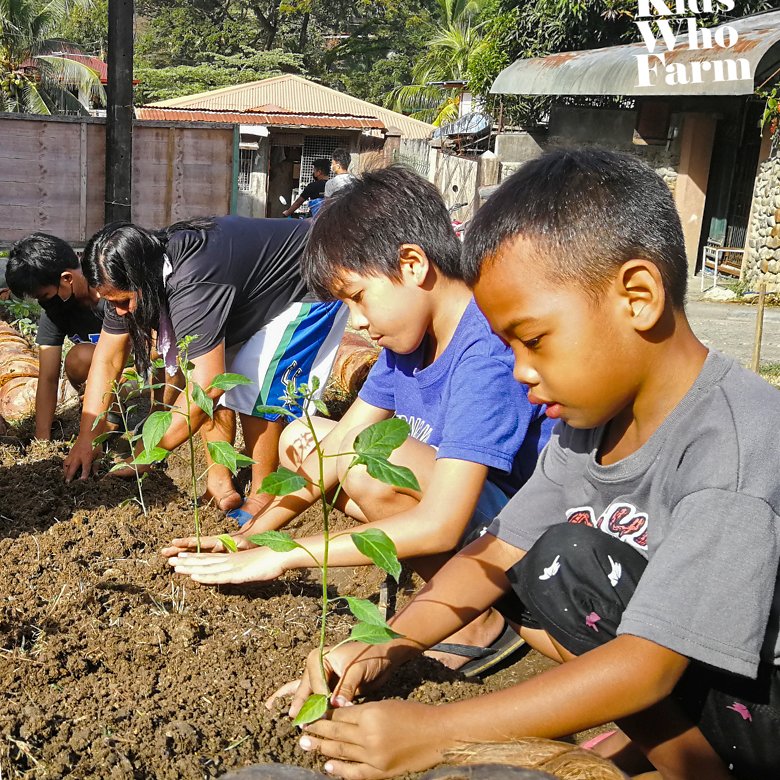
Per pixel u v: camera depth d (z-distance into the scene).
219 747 2.18
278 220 4.31
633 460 2.04
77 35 50.31
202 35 47.84
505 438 2.65
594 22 19.02
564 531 2.14
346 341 6.47
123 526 3.35
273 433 4.21
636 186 1.89
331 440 3.17
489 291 1.92
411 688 2.50
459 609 2.31
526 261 1.86
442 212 2.78
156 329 3.95
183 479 4.24
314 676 2.22
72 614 2.72
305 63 48.84
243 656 2.61
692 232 16.48
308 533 3.82
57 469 4.04
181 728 2.21
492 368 2.66
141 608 2.81
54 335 4.70
